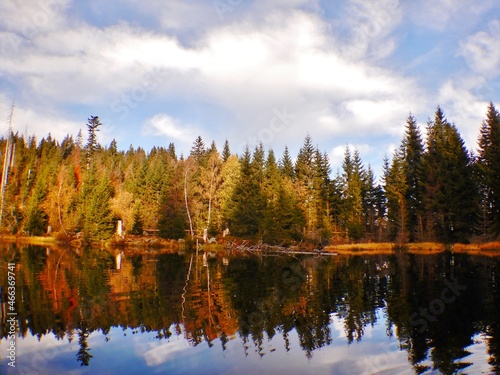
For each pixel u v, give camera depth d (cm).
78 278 1891
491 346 895
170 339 960
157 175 6938
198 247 4559
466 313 1223
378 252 4319
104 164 8175
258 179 6334
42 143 9475
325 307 1355
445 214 4744
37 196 5753
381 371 755
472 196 4669
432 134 5566
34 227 5531
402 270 2411
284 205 4962
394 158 5959
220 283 1872
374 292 1639
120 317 1162
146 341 938
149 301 1394
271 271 2400
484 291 1587
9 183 6344
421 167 5250
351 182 6303
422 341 954
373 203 6856
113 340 942
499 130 4666
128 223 5362
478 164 4644
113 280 1858
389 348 901
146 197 6700
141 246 4741
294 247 4572
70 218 5353
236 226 5091
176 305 1341
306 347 912
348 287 1777
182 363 797
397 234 5031
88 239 4788
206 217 5447
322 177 6525
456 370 754
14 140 7638
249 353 864
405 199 5472
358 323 1134
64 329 1024
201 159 8338
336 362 811
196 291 1628
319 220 5753
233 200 5347
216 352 869
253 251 4428
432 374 740
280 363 802
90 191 5503
